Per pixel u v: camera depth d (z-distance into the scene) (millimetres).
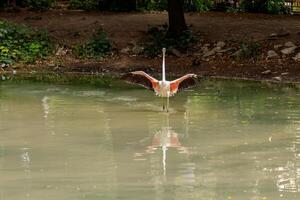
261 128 13391
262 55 24172
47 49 26641
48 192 9125
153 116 14867
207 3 35781
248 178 9789
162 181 9625
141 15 32531
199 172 10125
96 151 11492
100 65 25094
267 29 27312
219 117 14672
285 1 37312
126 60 25516
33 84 20797
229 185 9414
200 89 19391
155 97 17750
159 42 26500
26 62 25641
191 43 26188
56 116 14836
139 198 8836
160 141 12242
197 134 12891
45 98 17594
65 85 20516
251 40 25734
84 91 19000
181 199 8789
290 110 15430
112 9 34250
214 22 29484
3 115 14977
